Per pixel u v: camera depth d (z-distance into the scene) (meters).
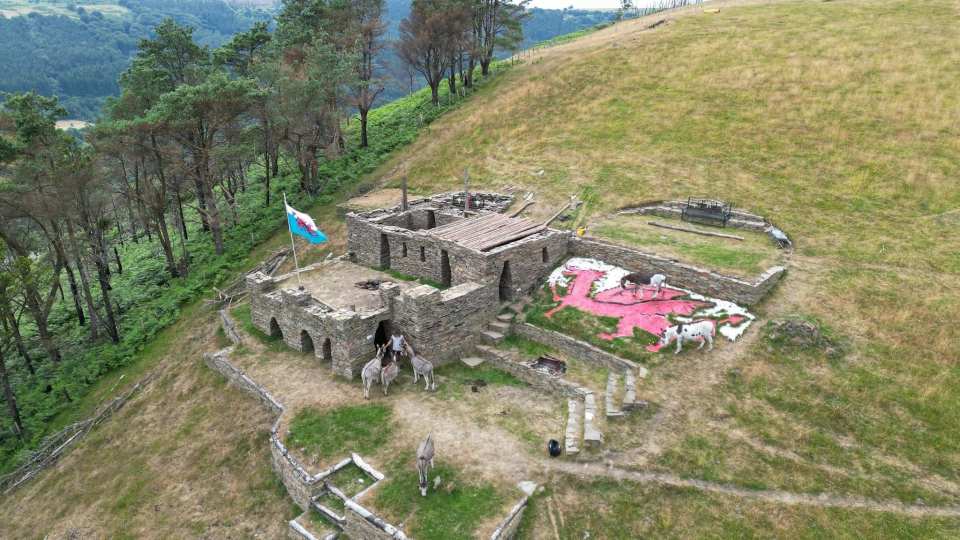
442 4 56.47
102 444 27.19
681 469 17.86
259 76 45.09
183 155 42.25
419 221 36.34
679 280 26.28
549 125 47.50
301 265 39.47
